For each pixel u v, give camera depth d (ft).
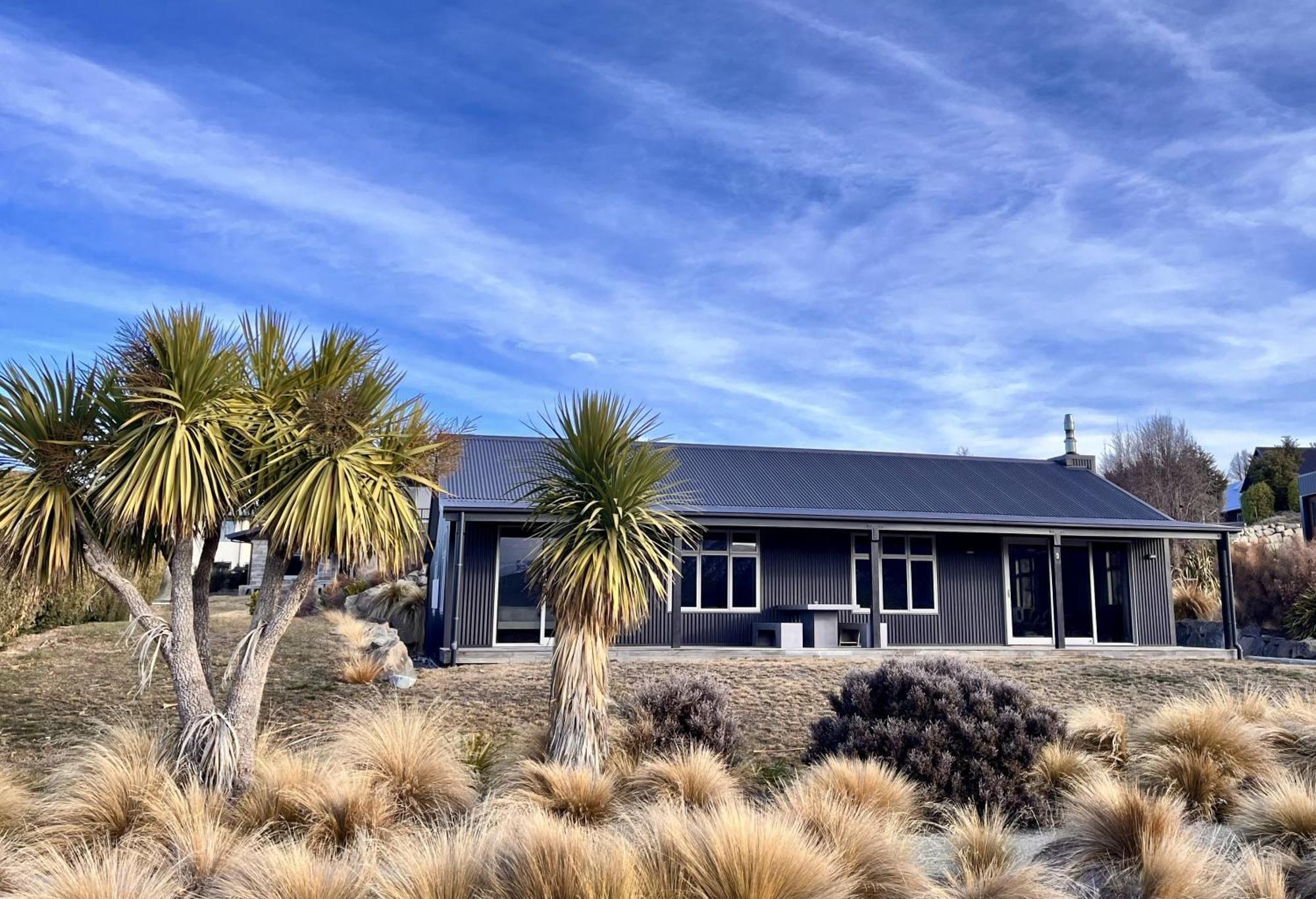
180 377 20.18
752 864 13.73
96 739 25.29
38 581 21.59
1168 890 15.38
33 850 16.75
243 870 15.46
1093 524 55.77
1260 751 23.26
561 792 21.33
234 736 20.70
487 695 34.65
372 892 14.74
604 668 25.13
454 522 48.57
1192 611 67.31
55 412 20.40
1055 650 54.24
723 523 52.11
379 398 22.85
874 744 23.86
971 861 17.60
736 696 34.96
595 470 26.02
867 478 61.36
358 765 22.02
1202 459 124.16
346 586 73.15
